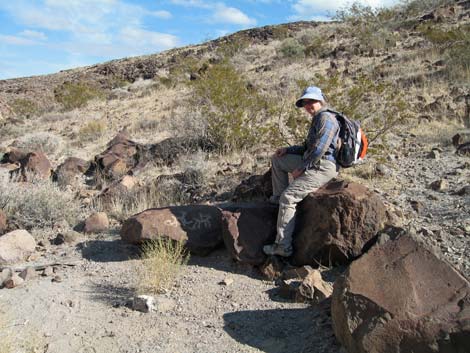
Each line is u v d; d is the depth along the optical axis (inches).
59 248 244.1
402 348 131.0
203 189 295.7
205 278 200.1
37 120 751.7
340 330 144.8
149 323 172.4
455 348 126.2
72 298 191.5
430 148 327.6
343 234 188.9
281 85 562.6
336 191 192.1
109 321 174.4
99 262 223.9
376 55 673.0
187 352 155.4
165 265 195.5
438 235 203.0
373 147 307.6
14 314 180.9
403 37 763.4
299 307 175.6
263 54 962.1
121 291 195.8
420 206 234.2
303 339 157.2
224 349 155.7
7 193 282.0
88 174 378.6
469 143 313.6
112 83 1189.1
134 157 391.2
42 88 1384.1
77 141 517.0
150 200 288.5
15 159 425.1
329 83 328.2
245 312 175.2
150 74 1266.0
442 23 787.4
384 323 134.3
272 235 207.2
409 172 287.0
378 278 147.3
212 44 1528.1
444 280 143.9
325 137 190.4
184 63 1011.9
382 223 189.9
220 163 350.6
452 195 243.9
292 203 196.7
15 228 268.7
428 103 431.2
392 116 325.1
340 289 148.3
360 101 331.0
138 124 538.0
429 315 133.5
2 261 225.1
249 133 382.3
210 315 175.2
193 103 482.3
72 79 1443.2
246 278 198.7
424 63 567.5
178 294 189.6
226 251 219.8
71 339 165.2
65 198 302.0
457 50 546.3
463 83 471.5
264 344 157.2
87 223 262.1
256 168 319.6
